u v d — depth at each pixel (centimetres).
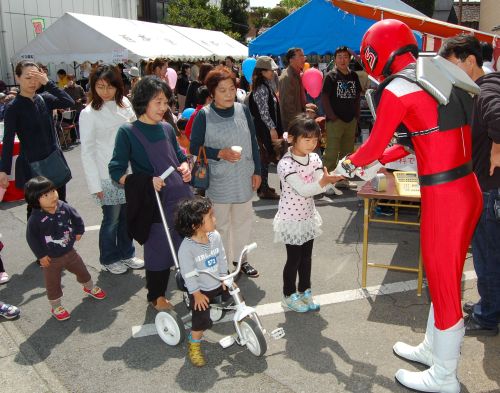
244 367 317
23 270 486
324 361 320
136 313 395
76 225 394
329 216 615
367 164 277
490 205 314
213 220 312
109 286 445
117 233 471
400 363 316
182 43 1894
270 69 630
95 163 432
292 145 359
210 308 334
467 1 3183
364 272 416
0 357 339
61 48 1586
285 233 360
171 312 337
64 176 481
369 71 281
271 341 344
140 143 359
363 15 629
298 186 337
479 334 345
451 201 257
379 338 345
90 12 2259
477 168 316
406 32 269
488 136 298
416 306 388
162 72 750
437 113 253
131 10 2559
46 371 321
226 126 408
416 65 256
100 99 428
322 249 510
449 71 258
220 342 334
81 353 340
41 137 464
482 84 295
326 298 405
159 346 346
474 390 288
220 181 417
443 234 259
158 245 363
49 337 362
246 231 446
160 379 308
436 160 256
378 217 604
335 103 697
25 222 633
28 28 1895
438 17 3183
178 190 366
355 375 305
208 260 320
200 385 301
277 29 984
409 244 520
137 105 355
